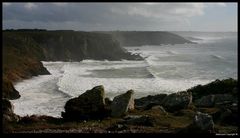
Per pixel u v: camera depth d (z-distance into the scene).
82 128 20.55
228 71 81.44
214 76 72.94
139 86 59.44
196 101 29.22
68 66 98.19
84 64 105.56
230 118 22.62
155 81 64.94
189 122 22.50
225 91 30.44
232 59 114.94
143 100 31.91
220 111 24.00
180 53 146.25
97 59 125.12
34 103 44.09
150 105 27.88
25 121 22.73
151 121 21.69
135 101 31.80
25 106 42.03
